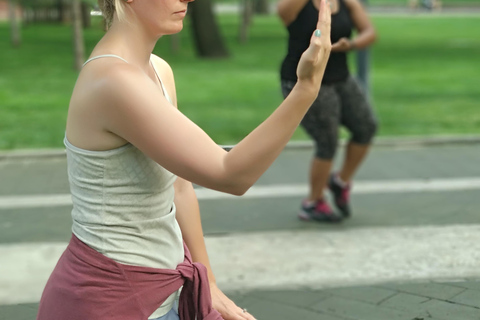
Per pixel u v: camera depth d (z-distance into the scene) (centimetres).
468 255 432
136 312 178
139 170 171
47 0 2819
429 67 1706
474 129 957
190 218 206
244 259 452
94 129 165
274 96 1280
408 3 4984
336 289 389
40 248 484
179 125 160
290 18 400
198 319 191
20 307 376
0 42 2339
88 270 175
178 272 185
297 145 827
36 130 965
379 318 344
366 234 499
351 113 521
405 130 952
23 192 640
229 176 160
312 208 549
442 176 694
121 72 161
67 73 1593
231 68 1739
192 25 1997
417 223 536
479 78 1495
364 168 735
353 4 496
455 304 351
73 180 174
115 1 169
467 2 5206
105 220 172
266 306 371
